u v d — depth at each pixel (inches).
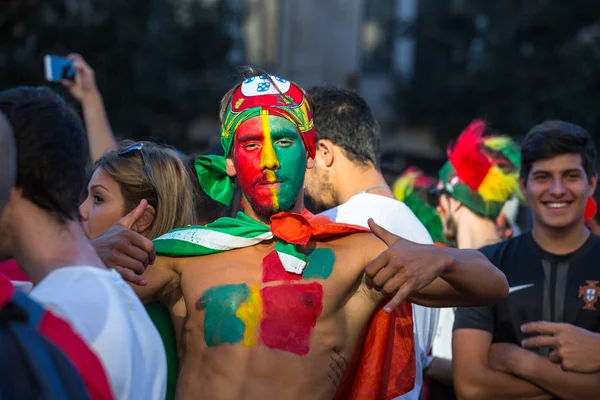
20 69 484.4
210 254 101.1
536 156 133.6
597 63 573.3
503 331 133.3
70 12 522.0
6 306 66.3
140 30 537.3
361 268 100.1
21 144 75.7
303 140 103.0
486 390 129.4
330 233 101.4
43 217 77.5
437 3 683.4
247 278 98.0
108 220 118.8
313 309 96.4
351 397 103.0
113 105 522.9
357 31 623.5
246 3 610.2
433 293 97.1
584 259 132.6
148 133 537.3
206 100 560.4
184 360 98.1
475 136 164.2
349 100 130.3
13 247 78.7
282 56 611.5
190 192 122.3
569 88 565.9
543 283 132.6
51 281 75.5
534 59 577.3
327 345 96.6
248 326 95.6
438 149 627.2
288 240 97.2
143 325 81.7
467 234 163.8
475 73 590.2
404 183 185.8
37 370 63.8
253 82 103.6
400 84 633.0
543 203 133.0
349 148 128.0
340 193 129.3
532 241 136.1
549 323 120.3
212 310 96.7
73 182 78.5
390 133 645.9
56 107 78.8
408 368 106.2
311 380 94.9
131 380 76.3
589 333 119.4
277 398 93.4
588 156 134.3
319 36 612.1
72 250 78.2
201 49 576.7
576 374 124.8
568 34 583.2
